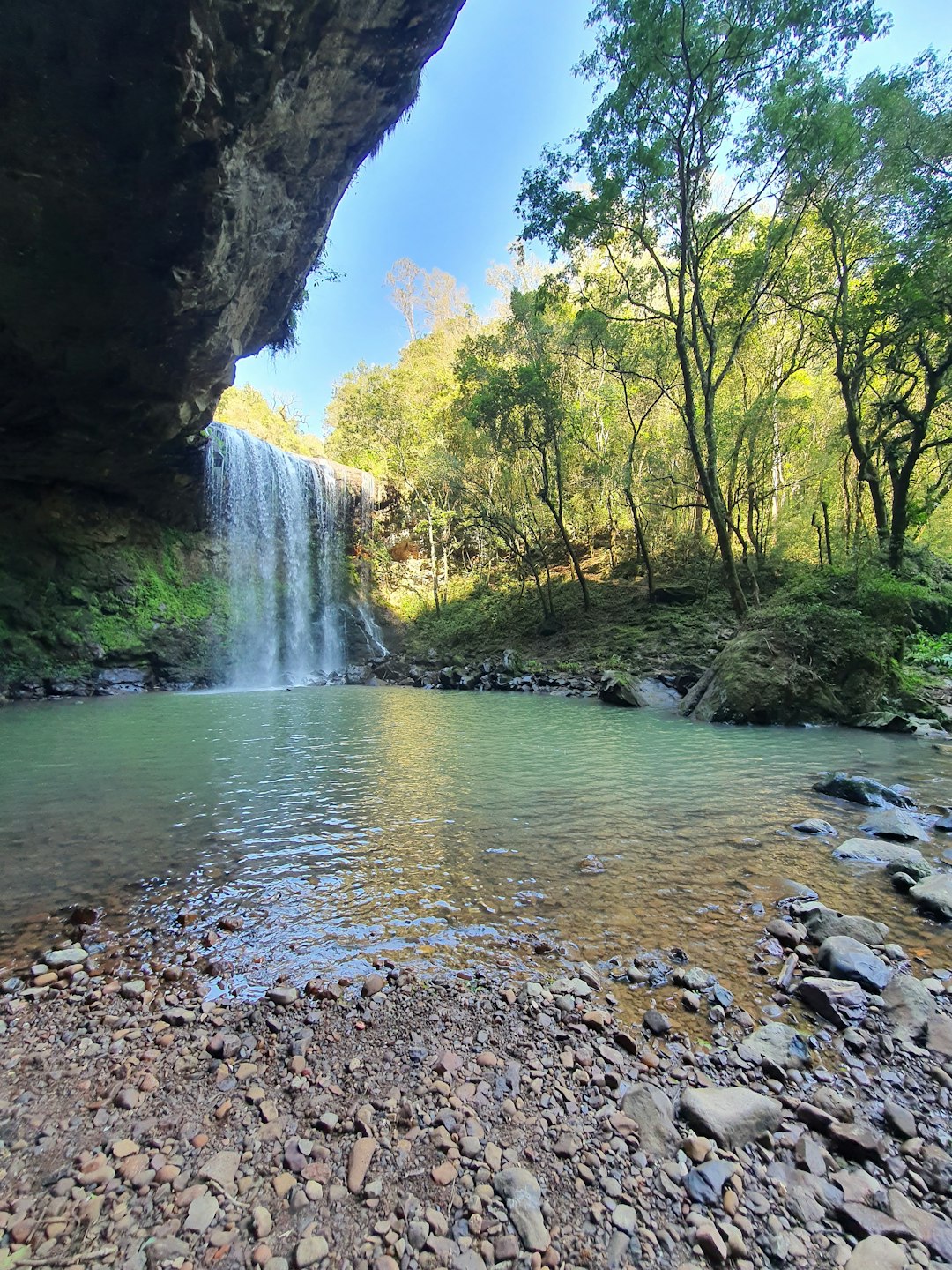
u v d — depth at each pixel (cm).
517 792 646
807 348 1759
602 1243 164
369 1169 188
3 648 1642
